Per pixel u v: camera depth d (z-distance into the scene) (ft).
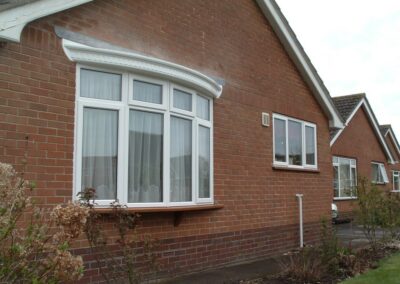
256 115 34.99
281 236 36.55
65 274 12.79
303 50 39.93
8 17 18.81
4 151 19.36
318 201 42.01
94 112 22.94
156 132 25.36
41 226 13.88
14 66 19.98
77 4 21.70
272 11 36.81
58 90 21.47
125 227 19.30
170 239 26.53
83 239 21.77
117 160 23.36
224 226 30.81
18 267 12.33
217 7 31.99
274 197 36.22
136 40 25.39
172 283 25.03
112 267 21.63
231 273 28.19
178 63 28.14
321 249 30.30
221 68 31.83
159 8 27.07
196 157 27.86
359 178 43.14
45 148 20.75
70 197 21.42
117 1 24.54
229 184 31.53
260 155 35.01
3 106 19.49
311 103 42.55
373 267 31.01
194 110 27.91
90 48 22.40
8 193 12.75
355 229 56.65
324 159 43.83
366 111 83.46
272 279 26.81
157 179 25.22
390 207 39.45
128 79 24.03
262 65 36.27
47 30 21.30
